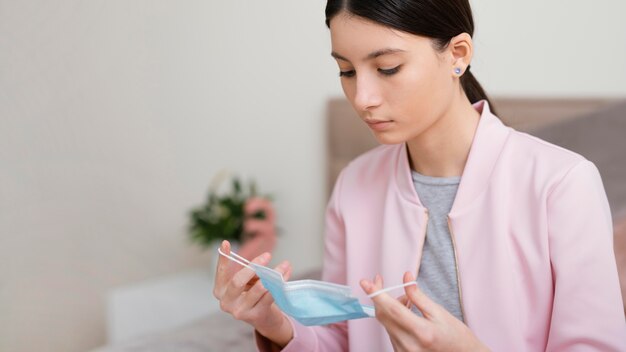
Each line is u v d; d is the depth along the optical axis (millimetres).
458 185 964
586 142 1664
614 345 835
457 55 865
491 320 907
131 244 2920
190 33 2613
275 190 2496
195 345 1501
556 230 867
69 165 2996
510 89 1921
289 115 2406
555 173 876
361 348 1055
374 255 1059
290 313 818
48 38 2951
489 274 908
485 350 773
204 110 2635
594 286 848
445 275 964
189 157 2705
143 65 2764
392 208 1021
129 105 2828
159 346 1501
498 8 1911
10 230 3074
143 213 2869
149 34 2721
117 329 2416
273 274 824
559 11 1809
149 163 2822
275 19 2377
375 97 824
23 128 3047
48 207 3074
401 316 731
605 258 854
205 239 2408
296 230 2469
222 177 2551
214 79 2586
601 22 1747
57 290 3088
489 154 934
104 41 2836
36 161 3047
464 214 933
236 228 2371
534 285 894
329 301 806
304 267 2471
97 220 2971
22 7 2979
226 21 2506
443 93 854
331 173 2260
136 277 2922
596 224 859
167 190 2787
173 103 2711
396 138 856
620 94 1741
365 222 1076
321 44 2275
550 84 1851
